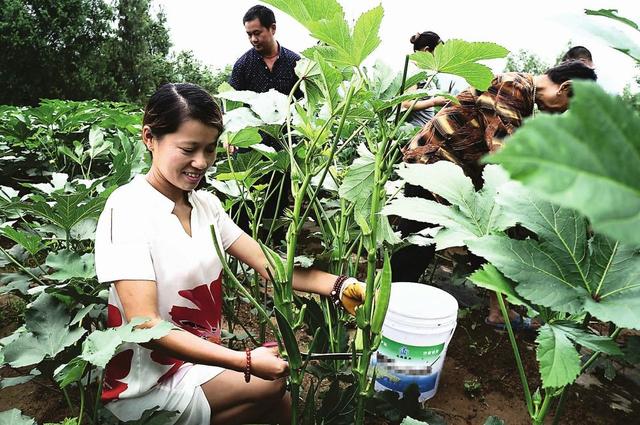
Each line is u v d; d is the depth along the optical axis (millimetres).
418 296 2008
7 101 23312
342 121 1111
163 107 1245
